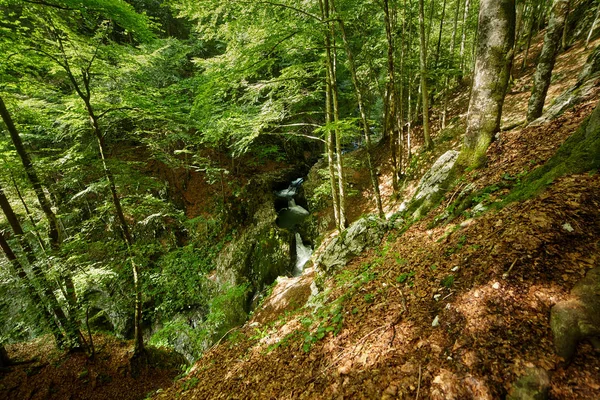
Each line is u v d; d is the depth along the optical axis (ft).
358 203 45.44
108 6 18.08
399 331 10.37
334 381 10.04
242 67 20.21
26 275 23.47
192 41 59.21
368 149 28.32
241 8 21.01
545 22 60.03
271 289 36.45
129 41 57.06
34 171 23.85
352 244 24.34
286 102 28.19
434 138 43.29
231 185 59.93
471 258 11.19
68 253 25.09
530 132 17.97
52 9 19.67
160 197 53.52
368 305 13.44
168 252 45.47
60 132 36.42
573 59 36.88
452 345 8.49
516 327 7.75
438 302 10.56
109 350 31.12
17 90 29.60
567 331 6.81
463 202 16.25
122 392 26.78
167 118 29.81
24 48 20.12
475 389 7.04
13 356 28.22
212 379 16.46
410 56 41.68
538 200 10.90
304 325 15.92
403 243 18.37
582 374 6.16
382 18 40.32
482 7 16.71
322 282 24.23
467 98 49.16
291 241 42.91
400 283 13.47
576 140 11.98
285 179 65.67
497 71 17.04
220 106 28.14
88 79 22.71
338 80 54.95
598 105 11.66
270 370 13.43
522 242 9.71
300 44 23.47
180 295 42.04
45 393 24.93
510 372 6.90
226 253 45.01
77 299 26.43
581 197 9.59
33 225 26.09
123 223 25.08
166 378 29.30
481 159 18.61
